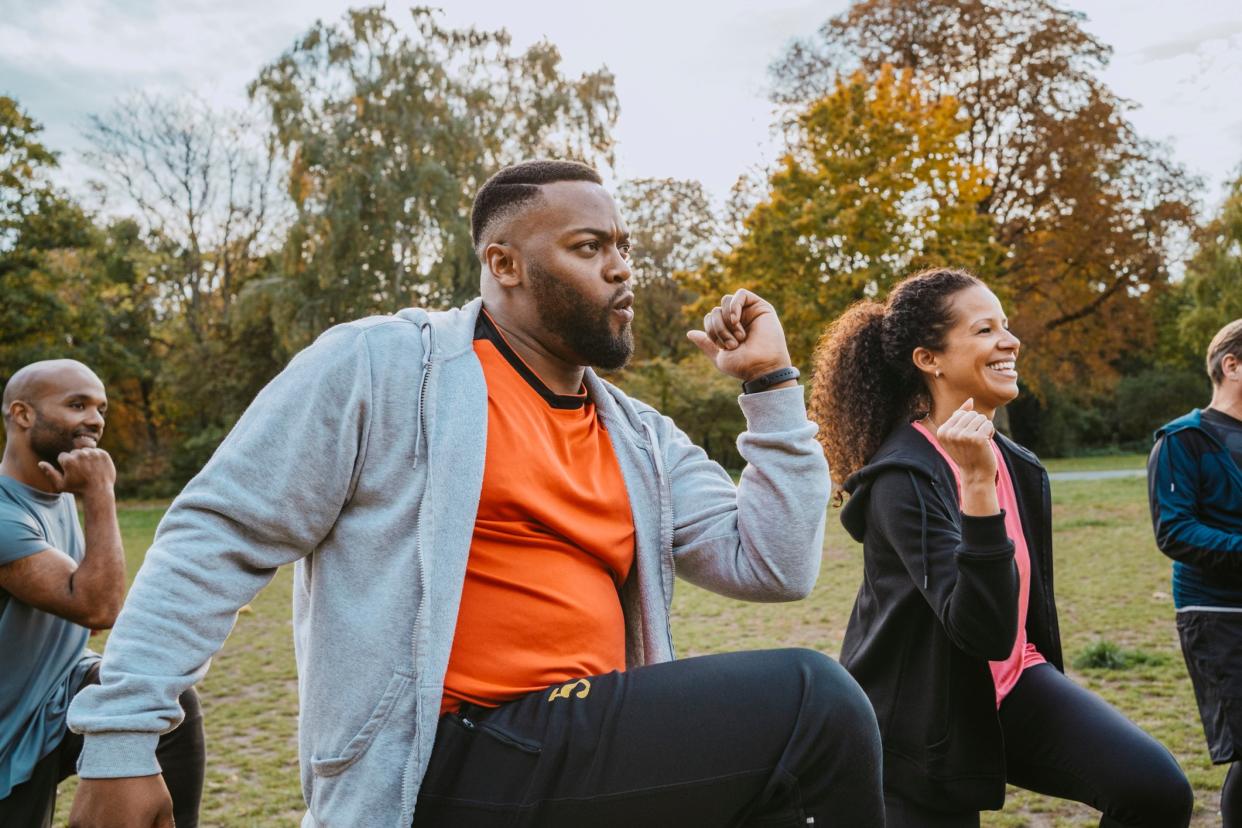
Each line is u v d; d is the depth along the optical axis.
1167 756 2.10
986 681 2.22
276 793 4.37
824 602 8.56
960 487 2.35
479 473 1.46
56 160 28.55
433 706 1.36
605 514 1.59
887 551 2.34
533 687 1.43
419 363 1.51
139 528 18.44
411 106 26.53
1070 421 38.12
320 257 26.17
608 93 27.89
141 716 1.26
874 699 2.34
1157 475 3.24
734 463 29.17
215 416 32.34
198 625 1.33
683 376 29.19
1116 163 27.47
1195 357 38.59
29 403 2.67
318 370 1.46
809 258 21.69
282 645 7.77
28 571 2.47
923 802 2.26
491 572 1.46
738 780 1.32
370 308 26.22
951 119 22.66
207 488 1.39
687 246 38.47
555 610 1.47
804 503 1.63
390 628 1.39
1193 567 3.19
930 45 27.19
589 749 1.32
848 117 22.09
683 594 9.06
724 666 1.39
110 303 34.75
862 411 2.68
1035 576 2.47
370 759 1.35
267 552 1.41
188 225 34.31
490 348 1.61
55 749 2.57
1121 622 7.15
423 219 26.20
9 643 2.50
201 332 34.50
